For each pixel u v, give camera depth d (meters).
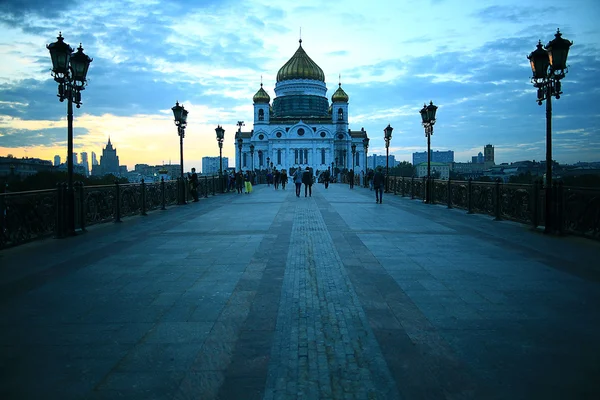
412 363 3.92
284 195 29.52
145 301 5.75
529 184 12.20
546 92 11.30
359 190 36.97
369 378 3.65
